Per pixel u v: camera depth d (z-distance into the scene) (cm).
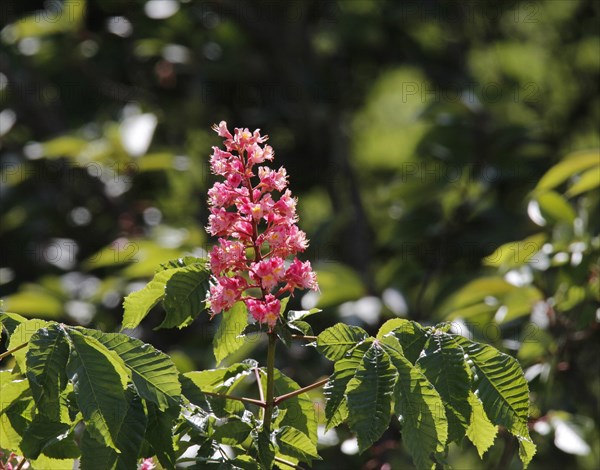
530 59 1090
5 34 1057
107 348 312
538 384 658
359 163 1150
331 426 320
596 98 1141
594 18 1175
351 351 325
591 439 729
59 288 933
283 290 349
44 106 1110
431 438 306
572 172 666
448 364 323
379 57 1209
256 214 346
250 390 657
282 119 1138
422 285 870
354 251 1067
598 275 664
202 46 1084
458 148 934
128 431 314
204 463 338
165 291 352
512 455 630
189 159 963
